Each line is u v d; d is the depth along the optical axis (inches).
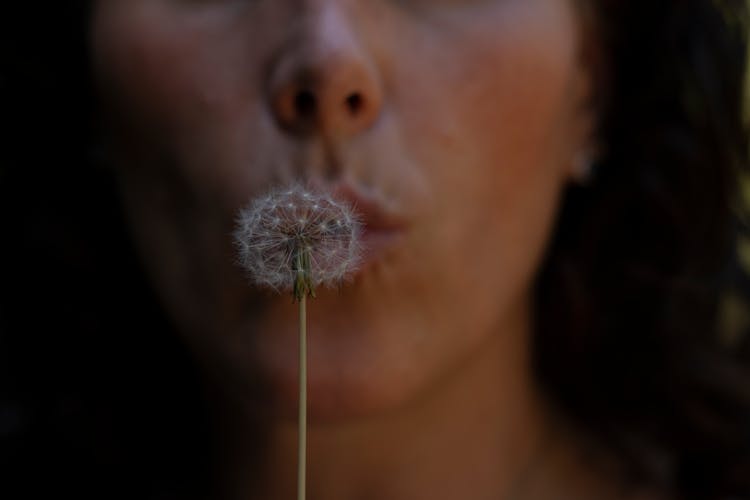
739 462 32.1
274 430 28.3
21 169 30.9
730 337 33.2
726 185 31.3
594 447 31.3
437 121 25.8
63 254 31.2
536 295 31.0
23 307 31.9
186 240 26.3
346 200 25.0
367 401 25.7
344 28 25.0
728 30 31.3
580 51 28.3
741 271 32.9
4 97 30.3
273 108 25.3
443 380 27.0
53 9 29.3
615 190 31.0
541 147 27.1
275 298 25.6
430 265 25.7
